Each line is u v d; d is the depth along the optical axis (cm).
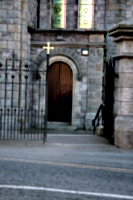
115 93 935
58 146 913
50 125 1560
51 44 1534
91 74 1548
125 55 870
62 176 647
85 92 1562
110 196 550
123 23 857
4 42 1280
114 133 930
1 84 1254
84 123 1562
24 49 1324
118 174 674
